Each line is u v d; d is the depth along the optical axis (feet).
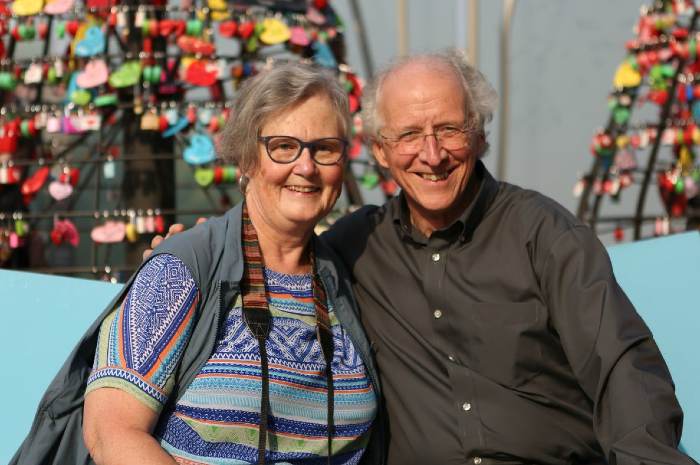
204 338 7.98
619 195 18.01
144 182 15.28
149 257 8.14
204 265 8.08
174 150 15.70
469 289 8.96
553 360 8.80
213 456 7.95
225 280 8.08
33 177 14.82
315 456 8.30
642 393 7.85
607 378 8.09
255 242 8.43
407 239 9.31
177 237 8.25
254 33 14.64
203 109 14.49
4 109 15.01
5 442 9.62
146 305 7.80
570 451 8.82
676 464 7.43
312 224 8.52
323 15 15.52
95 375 7.66
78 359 8.00
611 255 11.27
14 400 9.82
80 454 7.92
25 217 14.94
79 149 17.76
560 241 8.73
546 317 8.75
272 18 14.84
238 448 7.97
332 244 9.78
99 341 7.86
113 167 14.55
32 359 10.02
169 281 7.91
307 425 8.22
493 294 8.91
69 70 14.78
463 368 8.84
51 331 10.16
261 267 8.36
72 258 18.31
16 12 14.71
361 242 9.64
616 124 17.98
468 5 19.90
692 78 17.11
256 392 7.97
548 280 8.72
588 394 8.44
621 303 8.39
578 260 8.61
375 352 9.17
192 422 7.91
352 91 15.11
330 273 8.79
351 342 8.72
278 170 8.28
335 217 15.12
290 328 8.34
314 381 8.27
